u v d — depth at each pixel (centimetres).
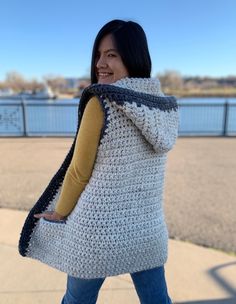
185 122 1174
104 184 133
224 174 609
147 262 147
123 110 124
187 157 764
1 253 297
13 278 260
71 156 149
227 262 289
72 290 151
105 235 135
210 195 483
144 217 142
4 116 1112
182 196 477
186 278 264
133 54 135
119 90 123
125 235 138
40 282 255
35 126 1130
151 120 128
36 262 283
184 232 352
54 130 1134
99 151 130
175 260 291
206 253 305
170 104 145
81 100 131
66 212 142
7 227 355
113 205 135
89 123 127
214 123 1175
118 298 237
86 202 135
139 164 136
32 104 1116
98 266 137
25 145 926
